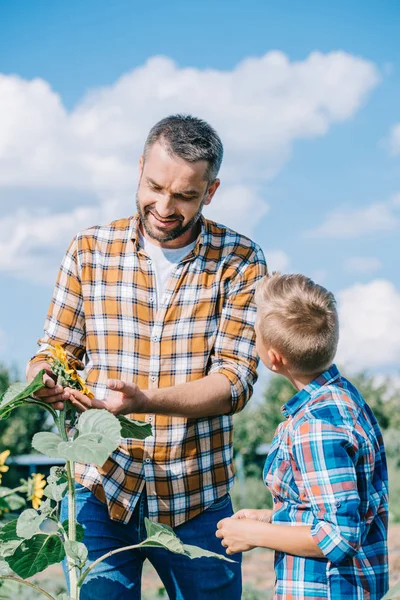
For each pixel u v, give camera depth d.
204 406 2.73
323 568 2.27
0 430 18.16
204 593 2.85
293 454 2.30
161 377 2.87
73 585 2.42
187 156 2.68
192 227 2.93
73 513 2.45
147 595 7.25
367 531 2.33
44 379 2.40
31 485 3.92
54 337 2.95
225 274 2.95
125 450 2.84
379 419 21.67
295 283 2.51
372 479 2.38
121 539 2.85
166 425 2.84
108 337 2.90
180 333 2.89
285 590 2.31
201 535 2.86
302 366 2.43
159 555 2.85
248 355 2.93
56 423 2.44
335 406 2.33
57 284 2.99
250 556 9.74
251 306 2.96
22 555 2.39
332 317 2.46
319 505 2.21
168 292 2.89
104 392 2.87
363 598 2.26
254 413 19.64
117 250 2.95
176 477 2.84
